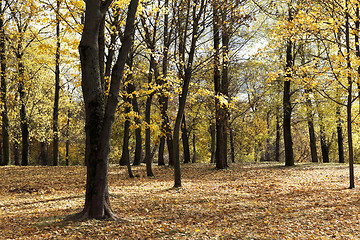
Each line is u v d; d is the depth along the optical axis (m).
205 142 35.56
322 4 12.34
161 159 23.89
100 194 6.98
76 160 43.97
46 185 13.16
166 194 10.81
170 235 6.36
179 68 12.32
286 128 20.53
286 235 6.60
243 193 11.41
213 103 22.94
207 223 7.38
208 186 13.05
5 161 20.92
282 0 15.09
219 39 17.69
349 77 11.33
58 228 6.38
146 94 12.16
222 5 12.19
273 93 23.89
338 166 19.53
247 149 40.00
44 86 26.73
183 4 13.02
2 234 6.16
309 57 20.25
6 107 20.86
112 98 6.97
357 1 10.70
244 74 26.50
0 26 17.66
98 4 6.68
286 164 20.42
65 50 9.91
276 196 10.67
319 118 23.09
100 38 9.60
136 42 13.62
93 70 6.87
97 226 6.48
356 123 20.25
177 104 27.05
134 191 11.51
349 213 8.18
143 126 13.73
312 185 12.73
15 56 20.12
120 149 36.75
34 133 24.89
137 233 6.32
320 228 7.12
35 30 17.56
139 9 11.23
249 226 7.24
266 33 18.92
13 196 10.98
